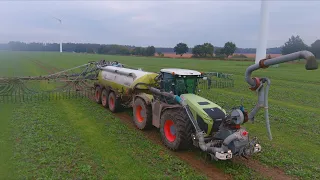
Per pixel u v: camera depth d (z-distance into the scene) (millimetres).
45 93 16484
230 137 6480
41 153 7578
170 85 8812
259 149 6812
